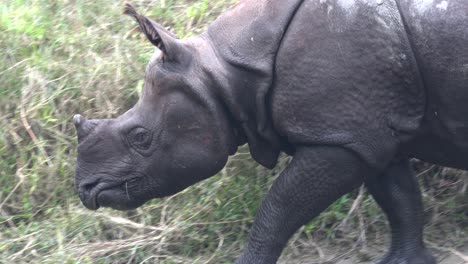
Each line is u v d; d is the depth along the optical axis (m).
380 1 4.66
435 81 4.70
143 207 6.11
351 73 4.66
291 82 4.73
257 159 5.08
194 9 7.05
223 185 6.04
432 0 4.63
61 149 6.46
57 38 7.02
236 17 4.96
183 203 6.08
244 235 5.87
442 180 6.05
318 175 4.81
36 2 7.38
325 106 4.70
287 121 4.80
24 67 6.78
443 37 4.61
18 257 5.79
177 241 5.87
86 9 7.28
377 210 5.86
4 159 6.46
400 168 5.31
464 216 5.84
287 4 4.79
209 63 4.86
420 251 5.37
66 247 5.84
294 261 5.68
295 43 4.71
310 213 4.91
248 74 4.84
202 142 4.91
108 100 6.59
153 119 4.94
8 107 6.64
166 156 4.96
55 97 6.64
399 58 4.66
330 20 4.67
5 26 7.04
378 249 5.70
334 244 5.80
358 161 4.79
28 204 6.29
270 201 4.93
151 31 4.78
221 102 4.89
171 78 4.85
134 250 5.71
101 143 5.03
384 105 4.71
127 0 7.30
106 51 6.96
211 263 5.68
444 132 4.84
